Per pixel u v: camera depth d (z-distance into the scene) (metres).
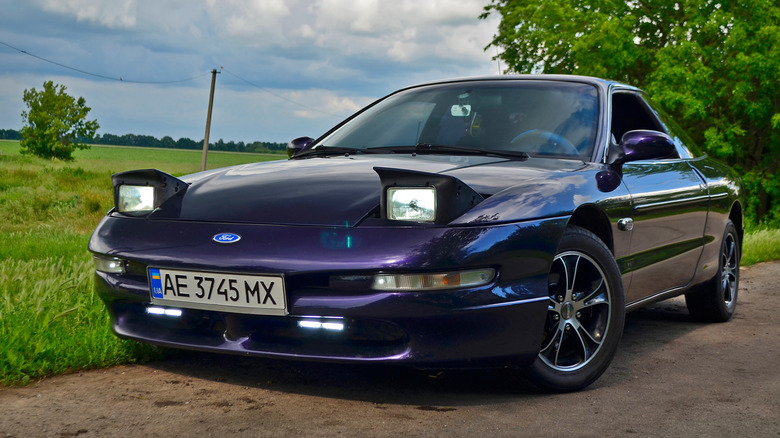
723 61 16.06
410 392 2.78
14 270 5.04
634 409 2.64
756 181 16.64
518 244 2.55
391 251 2.41
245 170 3.22
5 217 16.56
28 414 2.44
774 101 16.47
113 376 2.92
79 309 3.61
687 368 3.33
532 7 18.39
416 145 3.41
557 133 3.35
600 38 16.50
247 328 2.59
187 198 2.89
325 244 2.46
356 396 2.70
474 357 2.51
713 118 16.69
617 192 3.14
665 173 3.73
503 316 2.52
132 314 2.88
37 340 3.06
